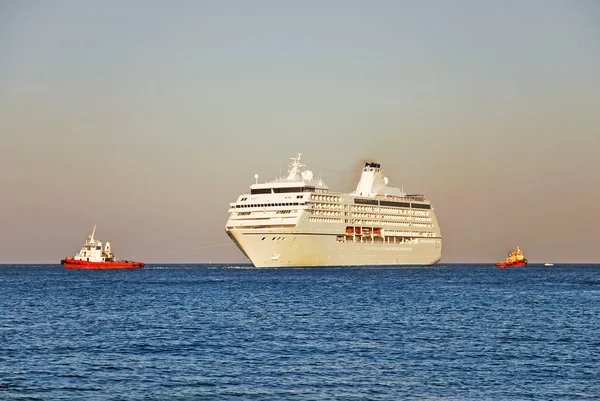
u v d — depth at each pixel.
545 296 189.25
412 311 146.50
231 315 138.75
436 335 111.38
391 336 110.25
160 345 101.81
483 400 72.12
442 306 157.38
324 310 148.00
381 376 82.00
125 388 76.69
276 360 90.94
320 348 99.38
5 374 82.75
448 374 83.00
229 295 189.88
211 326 121.69
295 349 98.56
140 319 132.88
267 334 112.19
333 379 80.56
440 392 75.06
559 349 98.62
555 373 83.50
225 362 89.69
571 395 73.94
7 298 186.62
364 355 94.25
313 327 120.31
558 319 132.75
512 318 134.12
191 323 126.12
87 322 128.75
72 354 94.94
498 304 163.00
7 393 74.44
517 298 181.38
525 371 84.50
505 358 92.19
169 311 147.00
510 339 107.50
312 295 188.00
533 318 134.25
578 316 137.75
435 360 90.94
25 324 126.00
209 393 74.75
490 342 104.62
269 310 148.00
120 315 140.12
